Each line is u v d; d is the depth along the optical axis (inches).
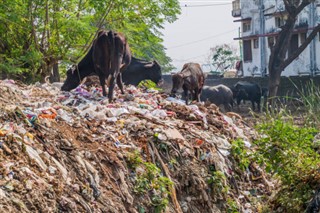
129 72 773.3
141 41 973.2
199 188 430.6
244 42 2240.4
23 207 319.3
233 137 511.5
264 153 440.5
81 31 880.9
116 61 552.1
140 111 485.1
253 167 487.2
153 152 429.1
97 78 637.9
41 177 348.5
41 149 373.7
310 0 1542.8
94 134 422.3
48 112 429.1
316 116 740.0
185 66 725.3
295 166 426.6
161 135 441.1
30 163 354.0
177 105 527.2
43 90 555.5
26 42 922.7
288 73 1988.2
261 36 2102.6
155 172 405.1
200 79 727.1
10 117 391.2
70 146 389.1
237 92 1689.2
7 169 336.5
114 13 943.7
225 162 467.8
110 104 510.6
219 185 438.3
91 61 620.1
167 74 1884.8
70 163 377.4
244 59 2251.5
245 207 454.0
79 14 933.8
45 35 909.8
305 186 411.5
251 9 2155.5
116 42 555.2
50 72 919.7
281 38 1567.4
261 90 1704.0
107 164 394.9
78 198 353.4
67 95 549.6
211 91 1433.3
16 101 463.2
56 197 341.4
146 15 958.4
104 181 384.2
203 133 480.7
